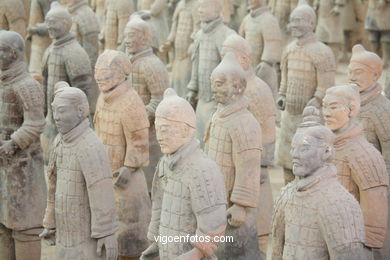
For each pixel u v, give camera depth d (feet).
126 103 23.52
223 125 21.15
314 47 30.25
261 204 24.99
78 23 38.91
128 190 24.08
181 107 17.20
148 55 28.76
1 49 22.82
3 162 23.88
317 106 30.14
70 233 19.81
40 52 38.63
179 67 40.45
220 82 20.98
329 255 16.28
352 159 19.47
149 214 24.76
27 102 23.11
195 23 39.17
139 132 23.70
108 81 23.43
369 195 19.40
